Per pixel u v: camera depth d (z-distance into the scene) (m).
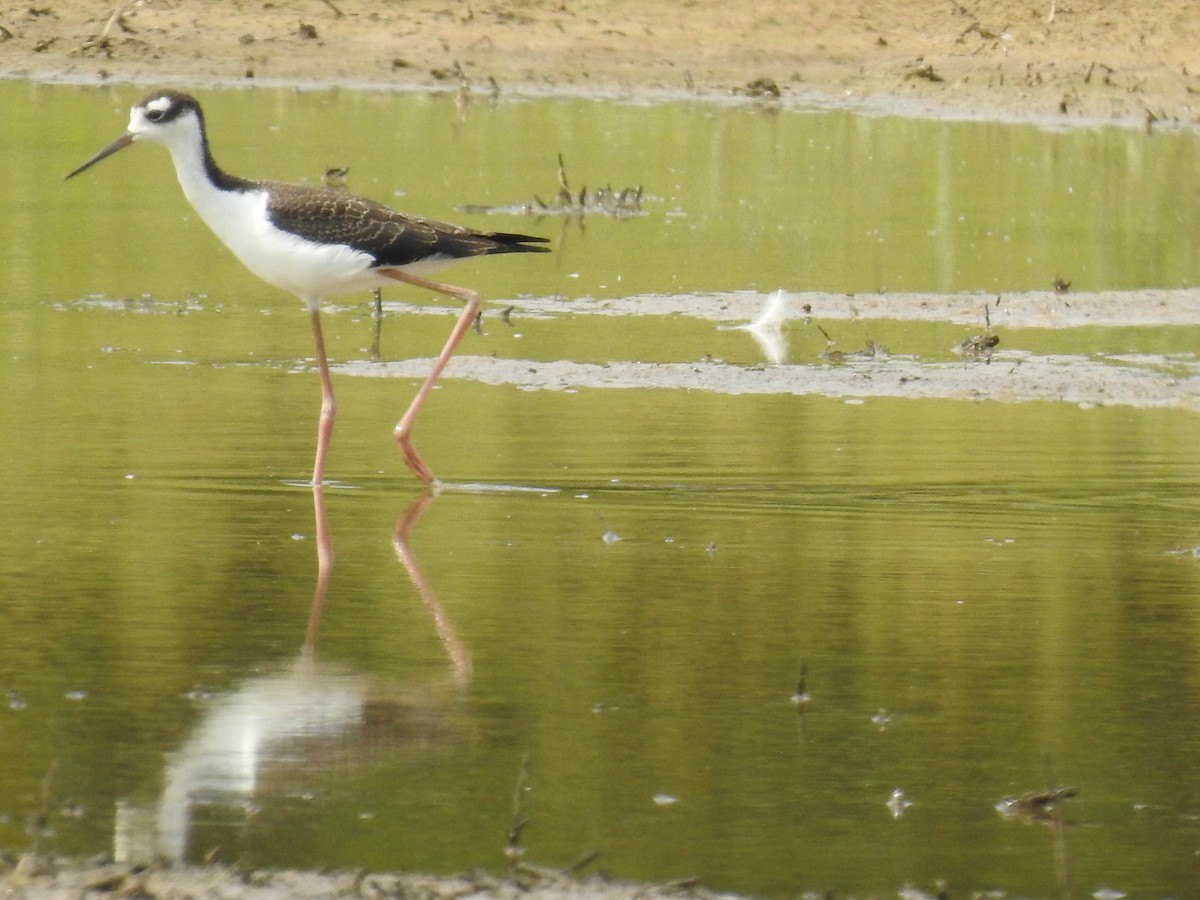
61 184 23.22
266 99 29.27
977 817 7.30
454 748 7.82
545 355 16.17
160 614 9.39
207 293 18.47
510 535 11.04
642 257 20.56
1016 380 15.61
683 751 7.85
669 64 32.16
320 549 10.64
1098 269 20.48
